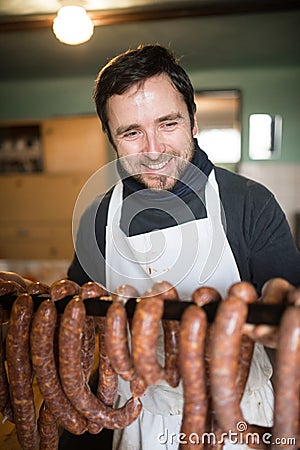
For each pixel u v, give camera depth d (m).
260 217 0.92
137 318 0.57
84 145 3.99
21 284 0.84
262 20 2.67
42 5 2.45
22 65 3.68
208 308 0.56
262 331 0.55
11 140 4.37
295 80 3.96
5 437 0.92
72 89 4.29
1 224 4.13
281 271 0.89
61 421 0.69
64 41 2.28
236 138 4.12
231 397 0.53
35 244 4.12
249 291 0.55
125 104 0.84
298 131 4.03
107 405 0.72
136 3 2.43
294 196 4.12
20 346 0.66
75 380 0.63
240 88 4.03
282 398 0.51
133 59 0.83
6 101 4.39
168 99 0.85
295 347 0.49
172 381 0.63
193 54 3.44
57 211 4.05
